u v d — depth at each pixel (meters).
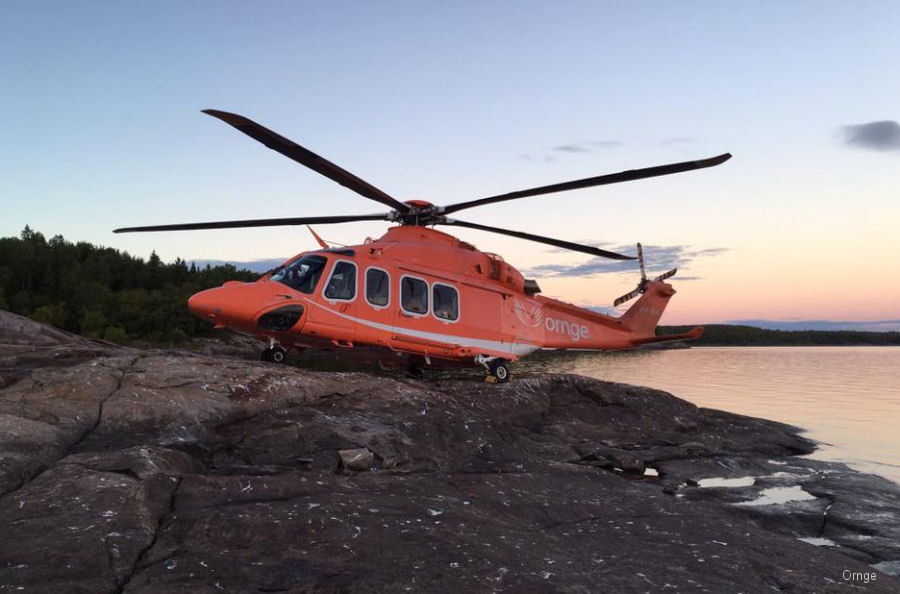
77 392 6.32
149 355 7.72
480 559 3.66
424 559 3.60
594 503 5.59
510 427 8.51
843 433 12.33
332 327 9.66
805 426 13.41
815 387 25.41
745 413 16.28
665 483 7.43
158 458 5.07
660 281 15.00
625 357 65.19
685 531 4.96
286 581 3.23
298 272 9.83
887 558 5.04
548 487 5.84
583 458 8.27
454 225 12.16
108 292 70.94
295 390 7.45
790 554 4.54
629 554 4.21
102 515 3.85
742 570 4.03
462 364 11.50
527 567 3.64
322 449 6.32
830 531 5.76
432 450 6.72
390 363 11.55
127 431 6.00
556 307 12.86
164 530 3.78
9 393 6.15
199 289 86.38
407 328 10.33
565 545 4.31
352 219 11.52
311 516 4.01
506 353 11.58
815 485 7.34
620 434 9.93
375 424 7.02
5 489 4.30
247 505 4.14
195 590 3.06
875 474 8.20
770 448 10.02
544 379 10.92
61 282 78.25
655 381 27.48
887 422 14.17
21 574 3.10
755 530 5.23
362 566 3.46
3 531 3.59
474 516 4.63
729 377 31.25
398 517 4.26
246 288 9.30
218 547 3.63
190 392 6.80
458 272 11.23
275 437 6.40
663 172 9.07
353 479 5.14
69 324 67.12
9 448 4.89
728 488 7.14
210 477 4.58
